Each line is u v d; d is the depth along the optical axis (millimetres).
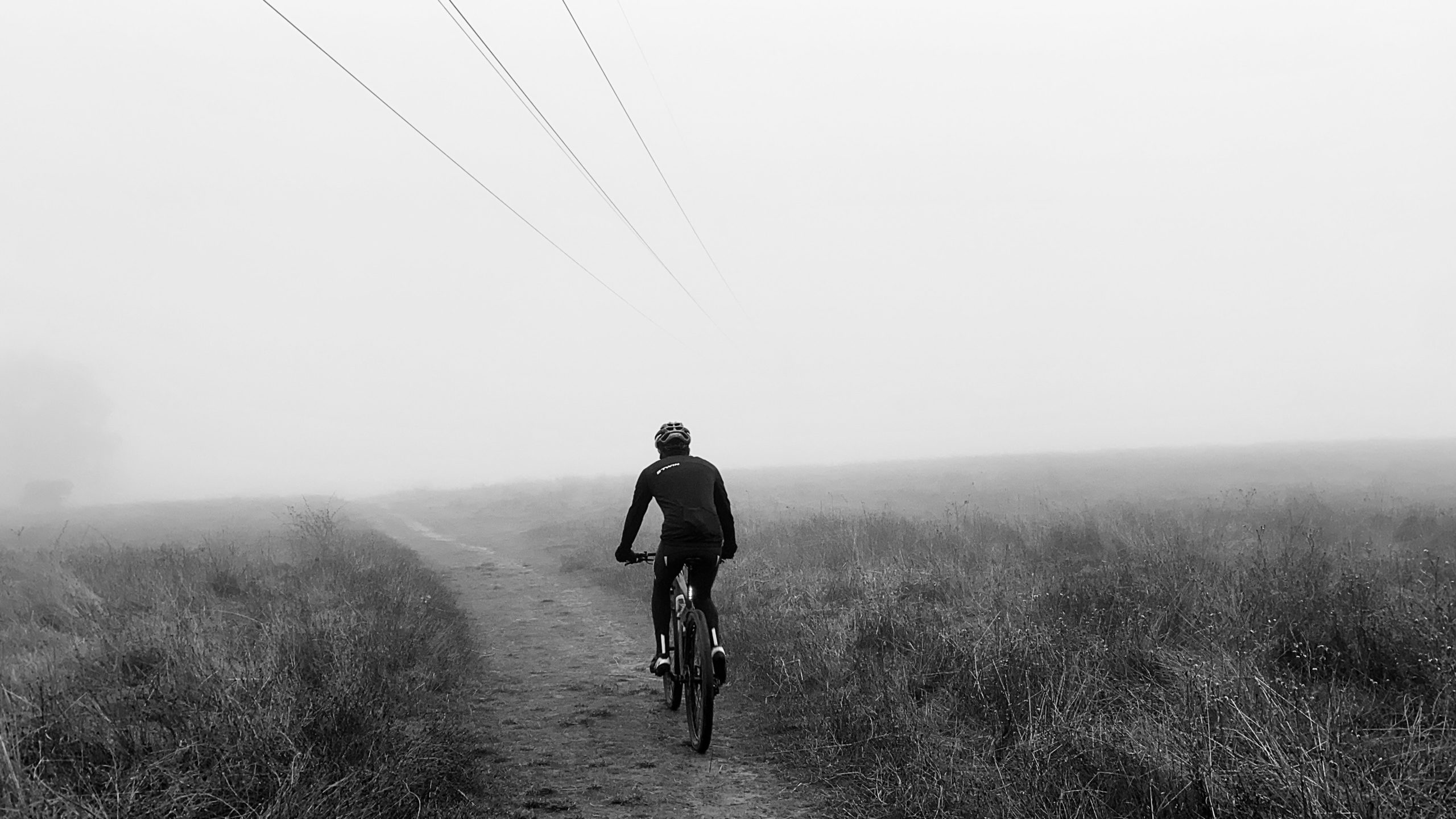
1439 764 3777
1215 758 3867
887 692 5574
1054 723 4680
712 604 5629
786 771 5078
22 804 3320
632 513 5906
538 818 4496
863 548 12898
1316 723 3975
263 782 4008
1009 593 8039
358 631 7020
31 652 6766
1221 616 6445
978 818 3947
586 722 6297
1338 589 6707
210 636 6746
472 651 8625
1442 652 5180
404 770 4363
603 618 10805
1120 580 8445
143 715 4816
